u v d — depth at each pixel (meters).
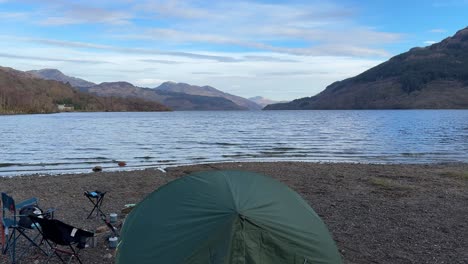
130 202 11.62
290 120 99.19
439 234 8.71
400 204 11.41
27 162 23.64
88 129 59.09
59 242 6.36
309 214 5.71
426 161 24.64
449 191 13.37
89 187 14.12
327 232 5.75
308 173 17.61
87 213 10.27
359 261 7.15
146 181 15.45
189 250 4.83
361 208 10.92
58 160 24.59
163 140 39.62
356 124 74.56
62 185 14.53
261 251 4.94
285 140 39.94
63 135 46.28
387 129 57.91
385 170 18.84
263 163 21.62
